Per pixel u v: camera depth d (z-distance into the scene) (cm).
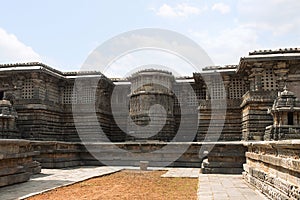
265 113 2880
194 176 1845
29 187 1359
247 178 1515
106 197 1163
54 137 3706
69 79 3978
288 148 897
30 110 3506
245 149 1900
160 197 1169
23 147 1714
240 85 3503
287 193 875
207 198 1102
